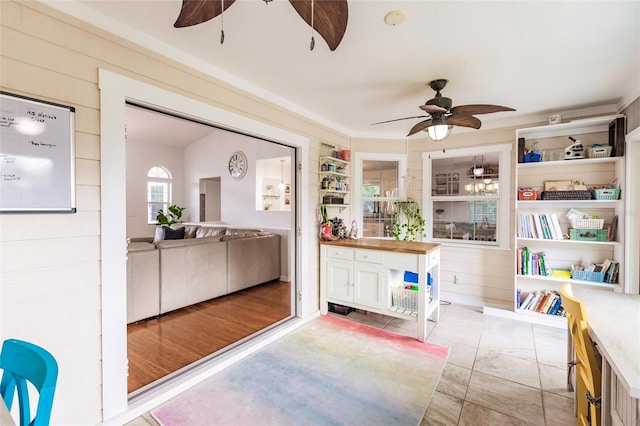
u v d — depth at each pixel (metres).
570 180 3.45
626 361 1.16
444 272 4.30
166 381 2.20
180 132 7.71
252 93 2.79
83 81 1.72
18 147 1.51
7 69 1.48
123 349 1.89
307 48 2.18
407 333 3.20
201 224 7.08
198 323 3.38
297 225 3.49
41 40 1.58
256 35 2.01
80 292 1.72
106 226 1.81
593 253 3.41
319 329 3.29
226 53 2.25
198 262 3.96
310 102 3.28
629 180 2.92
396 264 3.15
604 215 3.35
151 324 3.35
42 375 0.93
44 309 1.60
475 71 2.52
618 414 1.23
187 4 1.24
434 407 2.02
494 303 3.97
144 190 8.06
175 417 1.92
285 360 2.62
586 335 1.49
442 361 2.61
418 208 4.53
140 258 3.36
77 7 1.70
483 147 4.03
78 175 1.70
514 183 3.77
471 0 1.65
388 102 3.27
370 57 2.30
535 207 3.72
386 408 2.00
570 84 2.77
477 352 2.77
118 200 1.86
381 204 4.66
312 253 3.67
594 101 3.19
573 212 3.44
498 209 3.97
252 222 6.52
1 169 1.46
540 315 3.43
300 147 3.44
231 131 2.74
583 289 2.22
